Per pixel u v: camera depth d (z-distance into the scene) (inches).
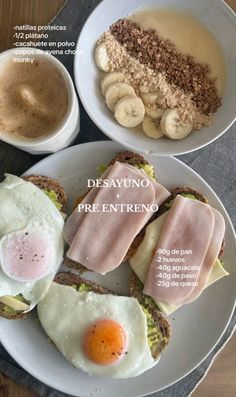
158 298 11.9
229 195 12.8
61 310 12.0
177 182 12.4
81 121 12.8
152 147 11.7
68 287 12.1
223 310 12.3
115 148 12.4
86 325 11.9
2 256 11.8
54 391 12.5
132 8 12.1
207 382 12.7
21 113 10.9
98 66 12.1
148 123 11.9
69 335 11.9
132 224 11.9
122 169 12.0
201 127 11.9
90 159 12.5
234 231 12.3
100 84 12.1
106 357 11.7
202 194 12.3
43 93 11.0
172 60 12.1
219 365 12.7
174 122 11.7
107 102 11.9
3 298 11.8
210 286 12.4
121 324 11.9
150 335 12.1
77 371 12.2
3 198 12.0
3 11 13.0
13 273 11.8
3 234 11.9
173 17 12.2
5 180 12.1
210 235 11.9
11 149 12.8
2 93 11.0
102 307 12.0
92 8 12.9
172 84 12.0
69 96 10.8
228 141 12.8
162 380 12.1
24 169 12.9
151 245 12.1
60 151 12.3
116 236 11.9
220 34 12.0
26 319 12.3
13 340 12.2
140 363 11.8
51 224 12.0
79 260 11.9
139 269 12.1
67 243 12.2
